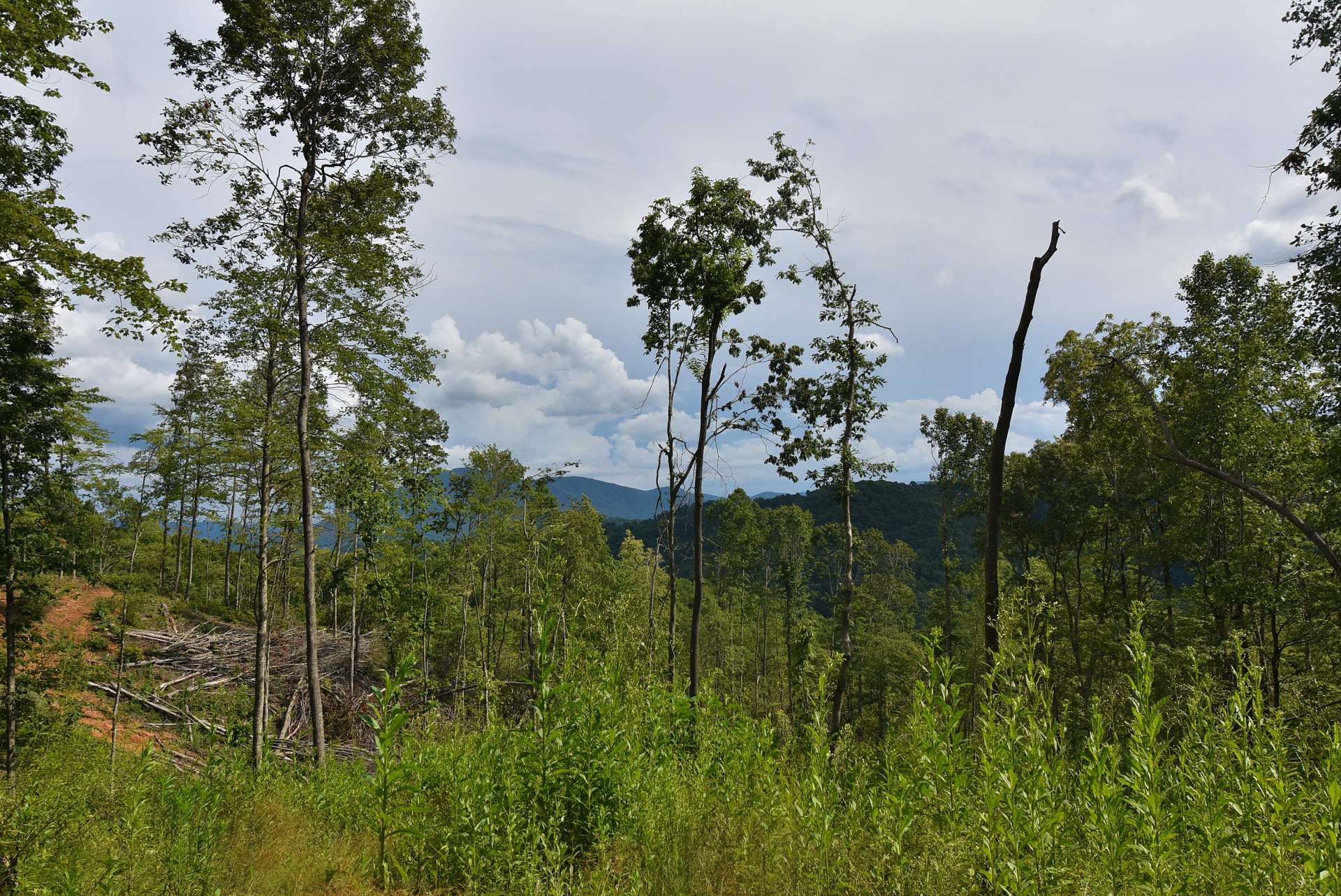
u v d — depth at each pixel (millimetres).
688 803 5551
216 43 13742
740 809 5398
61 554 16016
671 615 18672
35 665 17328
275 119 14758
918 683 4789
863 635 48062
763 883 4324
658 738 7094
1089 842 3902
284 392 16906
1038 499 31531
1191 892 3586
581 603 7508
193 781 7305
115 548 23344
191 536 41438
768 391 18719
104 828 6055
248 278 15852
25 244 9539
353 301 15680
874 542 56969
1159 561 24953
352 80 14805
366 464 17766
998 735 4234
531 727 6449
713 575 60969
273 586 34719
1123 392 15984
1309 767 4527
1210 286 21922
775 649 54906
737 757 6395
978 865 3738
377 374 16484
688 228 18969
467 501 33250
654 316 20109
